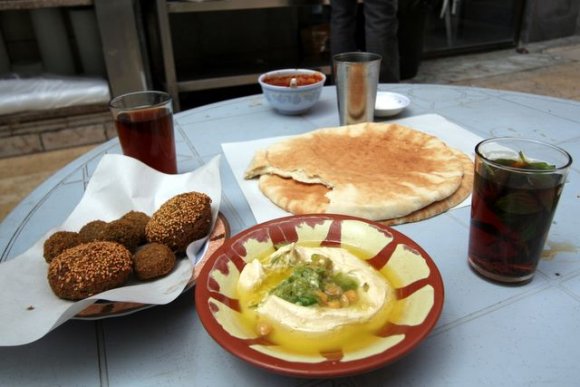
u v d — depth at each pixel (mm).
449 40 3906
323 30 3008
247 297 533
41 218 791
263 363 411
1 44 2434
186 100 2984
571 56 3742
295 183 832
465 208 759
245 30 3137
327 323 474
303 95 1152
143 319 562
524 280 586
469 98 1280
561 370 471
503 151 621
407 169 839
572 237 672
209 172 764
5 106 2225
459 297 573
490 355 492
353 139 970
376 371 480
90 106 2350
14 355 523
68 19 2525
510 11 4000
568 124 1066
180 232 629
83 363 509
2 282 551
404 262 555
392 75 2049
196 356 511
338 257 566
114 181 750
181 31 2998
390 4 1911
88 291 535
